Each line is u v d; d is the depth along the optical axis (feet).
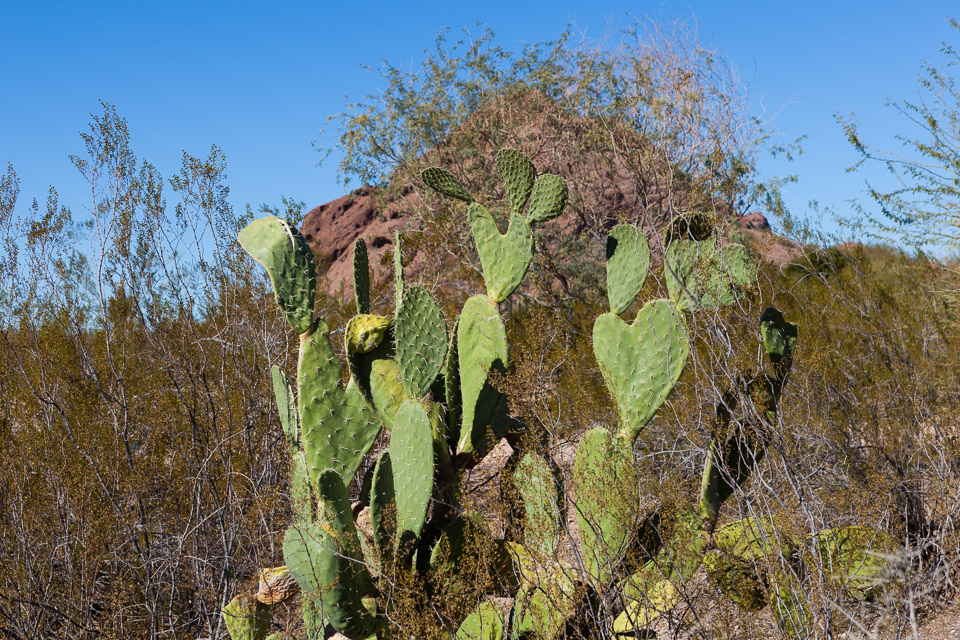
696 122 23.53
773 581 9.36
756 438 10.16
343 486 9.66
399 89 44.55
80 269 19.49
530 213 11.23
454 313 17.54
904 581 9.70
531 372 10.63
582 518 9.89
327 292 22.00
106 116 16.87
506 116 42.68
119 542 14.01
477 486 12.18
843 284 20.62
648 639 9.56
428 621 9.09
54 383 16.92
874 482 11.66
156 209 17.21
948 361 17.66
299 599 12.62
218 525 14.32
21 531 13.48
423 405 10.71
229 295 17.47
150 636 13.07
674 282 10.76
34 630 12.68
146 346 18.67
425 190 42.60
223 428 16.51
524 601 10.10
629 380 10.63
